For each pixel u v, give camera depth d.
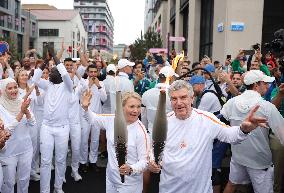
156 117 2.47
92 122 3.71
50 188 6.06
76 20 76.50
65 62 6.32
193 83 5.54
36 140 6.20
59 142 5.48
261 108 3.95
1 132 3.91
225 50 13.15
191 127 3.07
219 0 14.30
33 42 69.06
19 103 4.67
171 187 3.11
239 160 4.25
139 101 3.43
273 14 14.09
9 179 4.64
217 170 4.73
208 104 5.09
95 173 6.83
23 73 6.21
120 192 3.47
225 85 6.87
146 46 31.48
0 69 6.77
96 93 7.06
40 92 6.21
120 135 2.55
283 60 5.89
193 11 22.28
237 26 12.97
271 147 4.95
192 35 22.36
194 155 3.03
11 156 4.59
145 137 3.42
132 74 9.73
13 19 51.84
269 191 4.20
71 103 6.12
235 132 2.95
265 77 4.18
